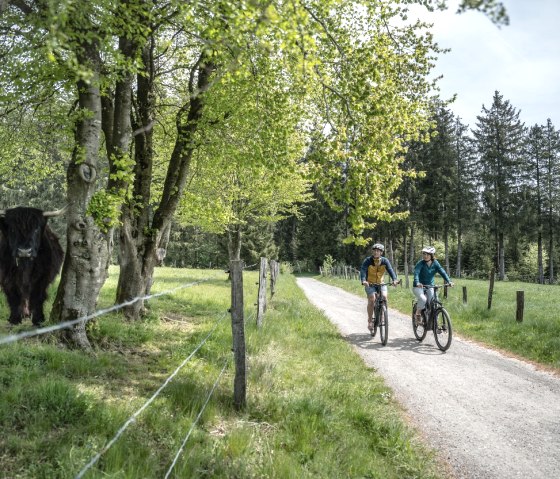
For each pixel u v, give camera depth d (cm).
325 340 1018
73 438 376
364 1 791
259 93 952
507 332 1136
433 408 626
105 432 397
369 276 1084
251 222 5088
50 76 719
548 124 5825
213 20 564
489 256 6588
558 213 5600
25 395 445
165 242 1359
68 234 669
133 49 768
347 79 678
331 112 821
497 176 5444
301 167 651
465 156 6125
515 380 770
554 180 5700
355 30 920
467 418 591
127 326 841
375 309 1089
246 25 461
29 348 587
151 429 428
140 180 1025
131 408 457
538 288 3519
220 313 1253
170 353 729
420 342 1076
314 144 660
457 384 738
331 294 2627
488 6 216
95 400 465
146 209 1028
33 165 1284
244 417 505
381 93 718
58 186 3541
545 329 1139
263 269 1027
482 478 439
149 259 1016
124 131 790
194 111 1027
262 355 751
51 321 663
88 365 572
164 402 492
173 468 363
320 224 7212
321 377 708
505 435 540
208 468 378
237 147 1013
